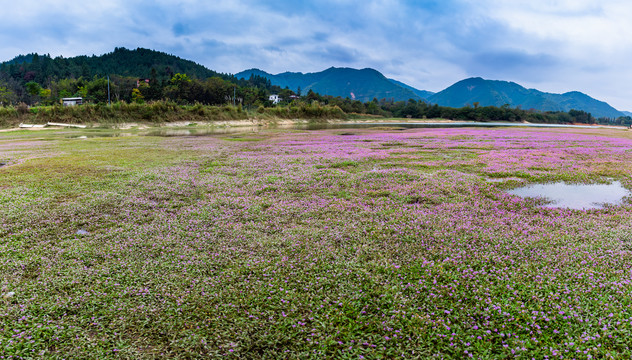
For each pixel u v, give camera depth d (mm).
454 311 5902
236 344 5172
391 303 6141
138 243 8695
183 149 27266
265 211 11461
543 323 5535
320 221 10430
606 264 7359
